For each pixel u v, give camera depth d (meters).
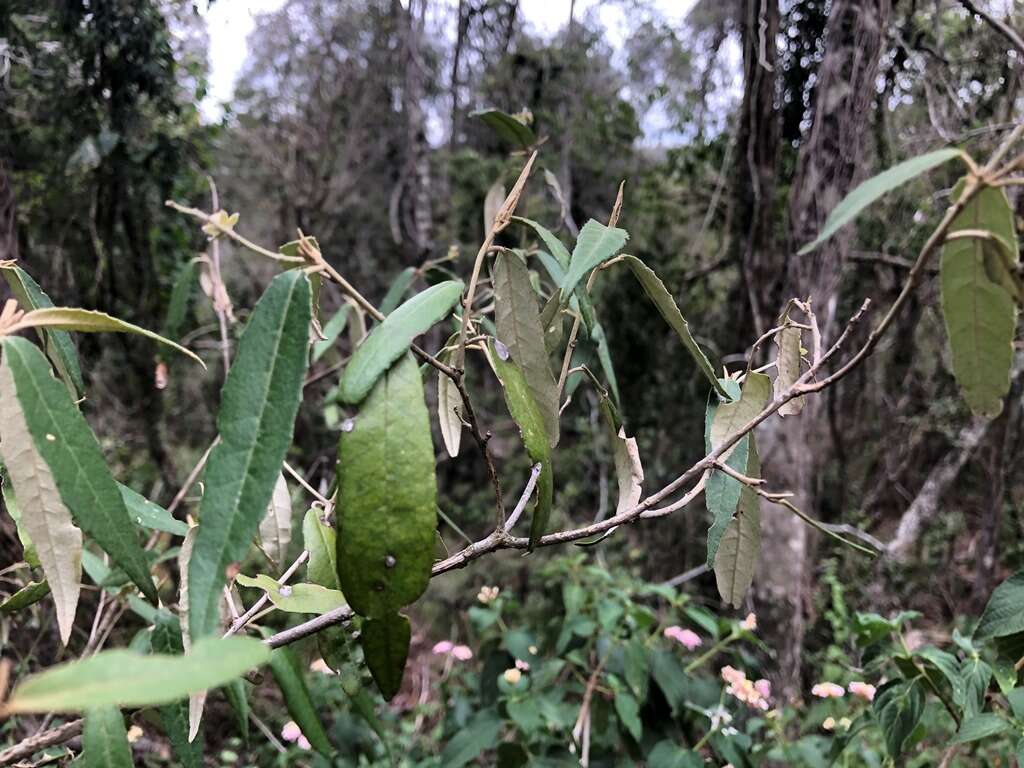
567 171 1.67
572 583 0.89
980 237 0.20
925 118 1.27
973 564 1.82
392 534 0.22
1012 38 0.90
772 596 1.02
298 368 0.22
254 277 1.64
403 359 0.24
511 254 0.29
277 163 2.25
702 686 0.63
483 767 0.83
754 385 0.32
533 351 0.30
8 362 0.22
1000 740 0.64
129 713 0.31
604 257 0.25
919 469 2.11
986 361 0.24
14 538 0.64
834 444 1.93
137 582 0.23
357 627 0.33
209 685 0.15
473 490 1.91
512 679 0.60
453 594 1.47
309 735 0.40
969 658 0.43
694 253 1.51
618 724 0.63
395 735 0.87
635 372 1.53
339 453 0.23
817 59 1.12
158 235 1.08
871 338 0.24
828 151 0.96
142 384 1.08
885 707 0.45
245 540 0.21
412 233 1.99
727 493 0.31
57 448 0.22
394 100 2.26
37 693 0.14
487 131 2.00
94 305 0.99
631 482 0.32
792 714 0.71
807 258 0.98
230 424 0.22
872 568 1.65
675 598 0.70
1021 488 1.95
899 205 1.41
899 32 1.07
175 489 1.13
